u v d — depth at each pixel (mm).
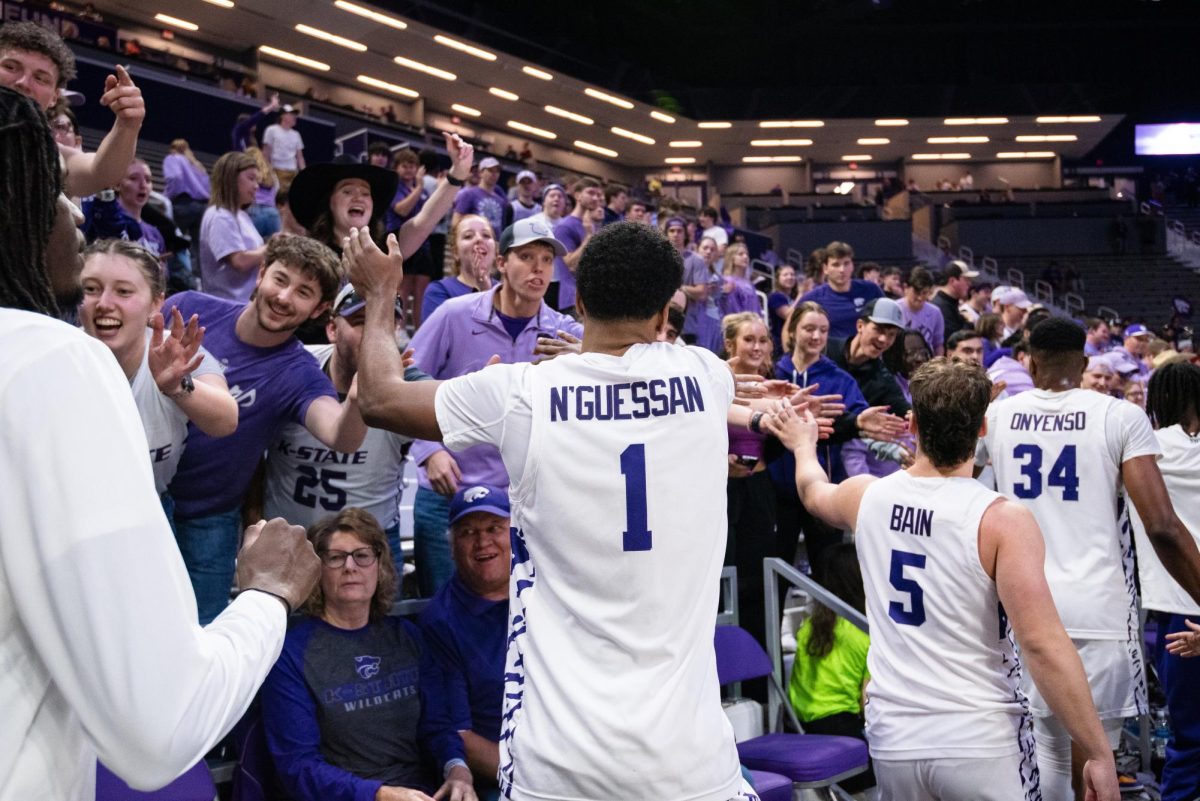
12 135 1316
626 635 1994
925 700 2896
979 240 27938
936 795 2908
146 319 2914
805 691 4738
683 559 2037
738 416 3428
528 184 10977
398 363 2205
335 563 3301
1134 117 35594
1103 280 27375
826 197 32125
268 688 3217
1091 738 2670
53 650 1198
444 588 3643
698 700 2016
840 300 8453
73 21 16688
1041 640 2701
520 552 2137
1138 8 34156
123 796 2826
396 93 29734
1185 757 4402
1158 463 4609
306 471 3715
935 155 37062
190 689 1243
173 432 3049
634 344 2172
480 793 3430
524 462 2062
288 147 13859
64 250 1511
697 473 2078
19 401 1205
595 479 2027
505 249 4152
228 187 6324
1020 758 2846
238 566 1531
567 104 31641
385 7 24922
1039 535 2811
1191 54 35156
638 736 1933
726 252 10914
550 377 2102
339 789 3066
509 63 28312
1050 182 37125
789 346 6188
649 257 2150
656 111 32531
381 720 3291
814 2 31469
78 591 1184
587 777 1927
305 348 3580
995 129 34906
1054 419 4094
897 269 12008
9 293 1321
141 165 6586
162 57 19656
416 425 2156
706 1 31547
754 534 4902
